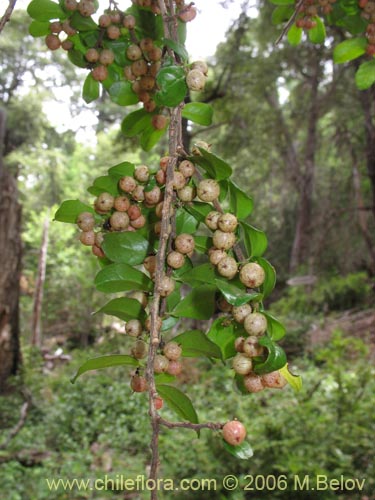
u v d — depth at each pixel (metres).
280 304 15.94
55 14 1.53
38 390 8.98
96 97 1.67
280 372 1.16
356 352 9.42
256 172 18.36
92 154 22.05
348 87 12.97
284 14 2.20
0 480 5.21
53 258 16.80
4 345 9.45
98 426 6.97
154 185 1.28
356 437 4.75
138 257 1.26
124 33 1.58
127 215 1.27
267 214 19.05
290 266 17.45
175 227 1.21
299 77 15.77
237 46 10.43
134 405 7.59
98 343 15.28
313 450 4.52
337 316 13.99
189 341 1.16
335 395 5.77
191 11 1.33
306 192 16.88
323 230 14.18
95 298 16.12
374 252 13.02
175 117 1.19
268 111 15.66
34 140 20.50
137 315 1.23
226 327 1.18
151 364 0.97
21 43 17.84
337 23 2.12
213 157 1.11
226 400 6.82
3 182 9.80
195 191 1.19
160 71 1.18
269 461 4.45
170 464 4.89
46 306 17.16
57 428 6.84
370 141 8.39
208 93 9.62
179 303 1.19
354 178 13.00
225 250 1.16
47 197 21.38
